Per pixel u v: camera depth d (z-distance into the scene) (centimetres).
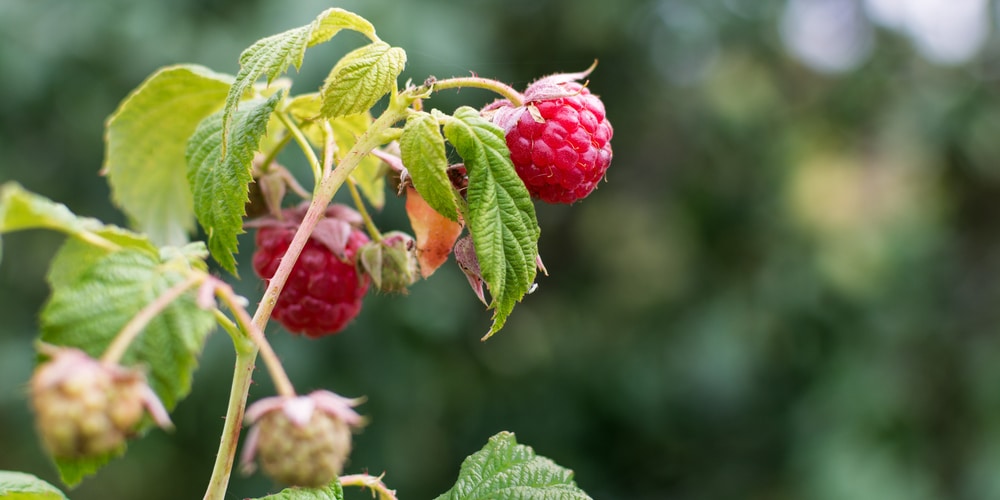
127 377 34
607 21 127
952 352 142
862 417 128
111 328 36
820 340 132
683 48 134
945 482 137
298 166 88
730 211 138
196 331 36
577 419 136
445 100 99
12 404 101
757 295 133
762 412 134
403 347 104
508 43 130
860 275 133
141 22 95
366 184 47
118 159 47
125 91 97
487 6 116
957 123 141
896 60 149
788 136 142
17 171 98
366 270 44
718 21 135
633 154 144
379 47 40
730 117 138
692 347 131
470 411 130
